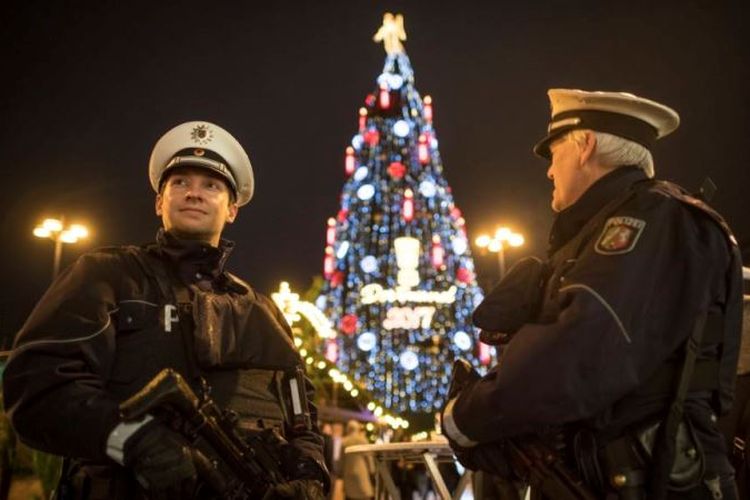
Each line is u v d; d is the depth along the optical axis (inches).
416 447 161.8
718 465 82.4
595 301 77.9
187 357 91.7
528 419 77.8
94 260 94.4
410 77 2237.9
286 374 103.3
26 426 80.6
